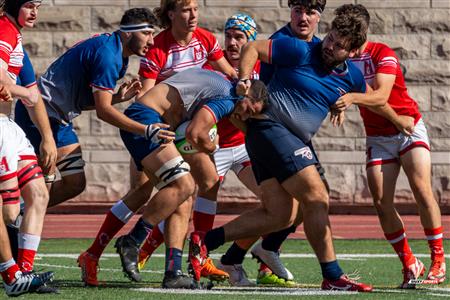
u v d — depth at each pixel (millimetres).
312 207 18922
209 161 21812
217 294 18594
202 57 23344
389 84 20562
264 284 21594
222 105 19047
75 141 22547
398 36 42969
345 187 43062
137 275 20703
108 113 19703
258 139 19062
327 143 43062
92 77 20141
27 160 18406
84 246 30406
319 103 19078
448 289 20609
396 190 42812
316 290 19578
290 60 19000
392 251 29500
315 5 21594
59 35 42656
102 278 22156
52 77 21219
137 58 42094
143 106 19859
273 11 42625
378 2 42875
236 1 42594
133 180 21203
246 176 24219
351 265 25547
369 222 39594
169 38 22969
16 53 18250
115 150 42875
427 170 21812
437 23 42969
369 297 18219
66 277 22156
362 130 43062
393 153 21734
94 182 42781
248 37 24844
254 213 19672
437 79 43031
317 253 19125
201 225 21938
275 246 21328
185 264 25391
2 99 17656
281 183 19094
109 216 20891
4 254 17422
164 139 19250
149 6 42875
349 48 18703
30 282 17594
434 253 21844
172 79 20062
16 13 18516
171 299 17766
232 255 21188
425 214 21797
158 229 21516
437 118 43000
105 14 42750
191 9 22641
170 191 19531
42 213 18484
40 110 19656
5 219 18250
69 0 42719
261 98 18922
